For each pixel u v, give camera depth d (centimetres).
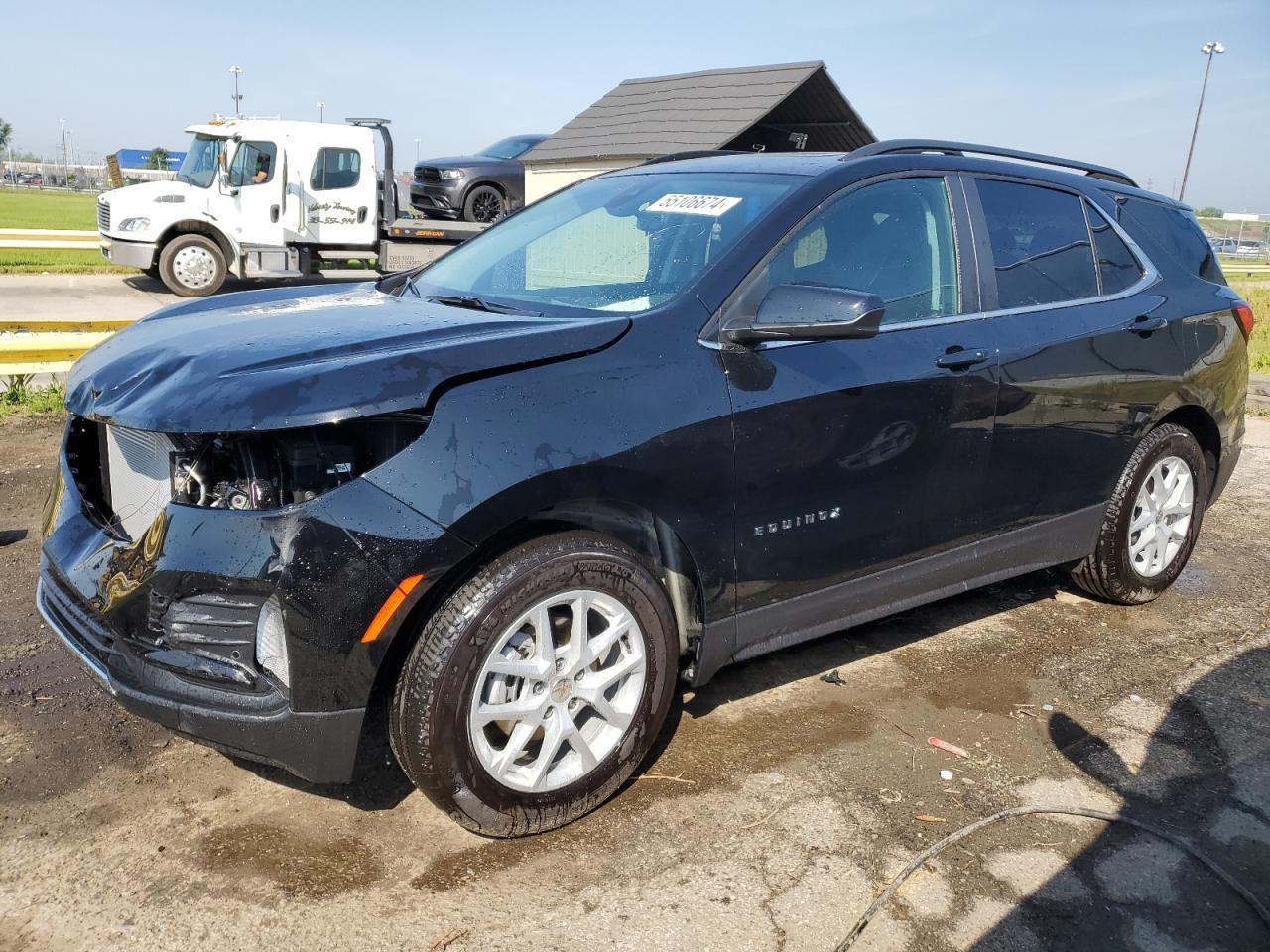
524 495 247
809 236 314
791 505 302
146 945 227
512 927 236
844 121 1496
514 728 261
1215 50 4344
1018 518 375
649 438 266
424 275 389
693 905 246
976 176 369
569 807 271
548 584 254
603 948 231
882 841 273
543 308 311
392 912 240
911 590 347
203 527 237
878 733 331
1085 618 434
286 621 231
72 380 293
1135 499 417
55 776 288
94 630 258
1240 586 476
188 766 296
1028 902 251
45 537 294
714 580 291
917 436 328
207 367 252
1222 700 362
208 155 1499
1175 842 277
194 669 242
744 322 291
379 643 236
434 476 238
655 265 316
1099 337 383
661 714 287
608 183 395
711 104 1519
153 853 258
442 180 1748
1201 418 446
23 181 11681
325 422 231
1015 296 366
